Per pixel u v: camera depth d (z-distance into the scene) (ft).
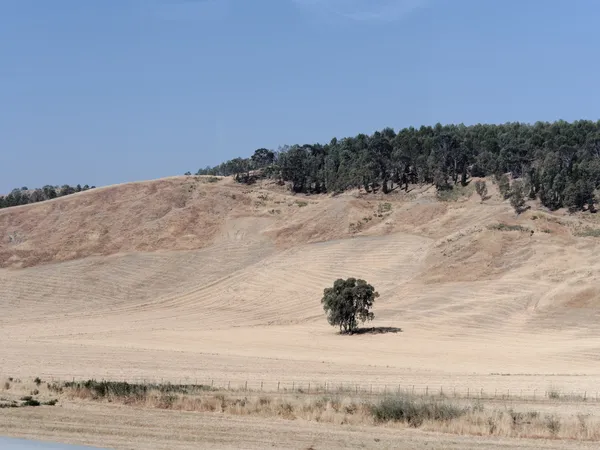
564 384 178.29
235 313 401.08
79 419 102.73
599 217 477.36
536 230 453.17
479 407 114.62
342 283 338.75
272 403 114.73
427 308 371.76
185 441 88.58
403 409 106.52
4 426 96.12
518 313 352.69
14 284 468.34
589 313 341.21
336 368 215.31
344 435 94.79
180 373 186.50
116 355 234.58
